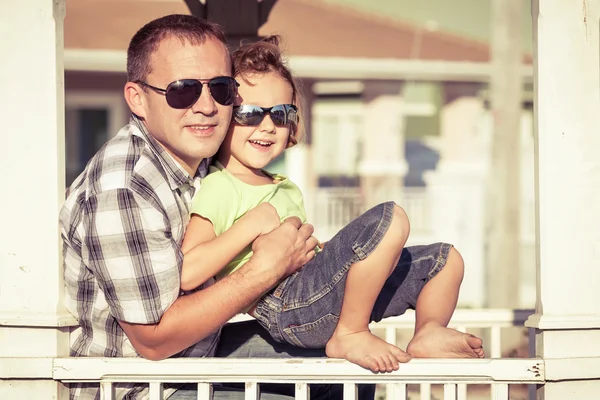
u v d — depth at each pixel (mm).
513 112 11453
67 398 2957
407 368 2846
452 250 3250
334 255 2965
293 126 3523
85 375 2873
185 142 2922
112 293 2789
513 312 4195
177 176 3010
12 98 2934
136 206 2771
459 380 2855
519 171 11445
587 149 2947
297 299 3039
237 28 4488
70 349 3020
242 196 3150
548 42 2939
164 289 2775
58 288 2920
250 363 2863
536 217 3004
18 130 2932
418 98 17125
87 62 11797
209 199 3027
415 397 5316
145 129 3018
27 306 2924
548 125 2936
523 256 13258
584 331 2910
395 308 3254
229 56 3049
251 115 3248
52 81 2924
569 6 2949
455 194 13141
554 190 2930
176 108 2893
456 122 13984
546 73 2941
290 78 3406
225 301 2803
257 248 2891
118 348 2998
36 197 2920
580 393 2883
